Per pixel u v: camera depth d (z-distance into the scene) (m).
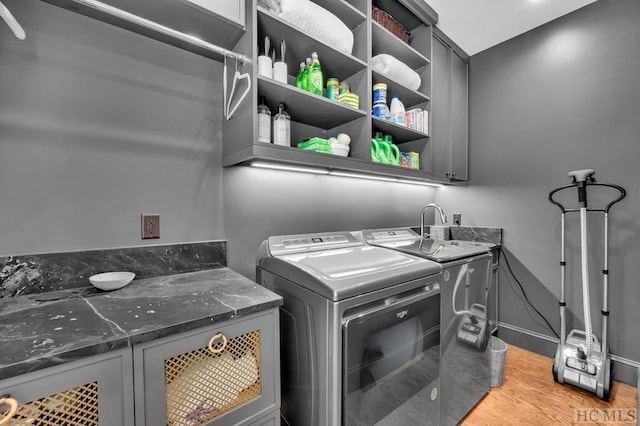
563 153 2.10
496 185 2.46
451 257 1.47
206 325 0.79
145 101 1.22
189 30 1.21
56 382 0.59
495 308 2.40
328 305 1.00
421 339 1.26
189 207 1.34
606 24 1.91
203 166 1.38
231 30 1.21
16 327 0.71
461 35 2.29
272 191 1.64
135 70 1.20
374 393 1.08
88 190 1.10
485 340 1.70
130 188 1.19
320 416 1.04
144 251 1.20
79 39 1.08
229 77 1.37
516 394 1.74
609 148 1.90
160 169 1.26
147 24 0.90
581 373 1.75
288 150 1.29
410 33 2.16
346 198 2.04
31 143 0.99
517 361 2.12
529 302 2.28
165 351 0.73
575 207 2.04
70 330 0.69
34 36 1.00
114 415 0.66
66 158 1.05
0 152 0.94
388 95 2.00
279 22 1.25
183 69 1.32
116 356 0.66
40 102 1.01
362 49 1.63
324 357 1.01
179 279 1.19
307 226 1.81
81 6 1.05
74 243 1.07
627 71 1.83
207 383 0.81
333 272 1.14
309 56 1.51
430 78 2.07
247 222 1.54
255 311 0.89
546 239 2.19
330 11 1.54
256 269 1.53
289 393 1.23
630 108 1.83
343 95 1.58
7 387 0.54
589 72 1.98
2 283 0.93
